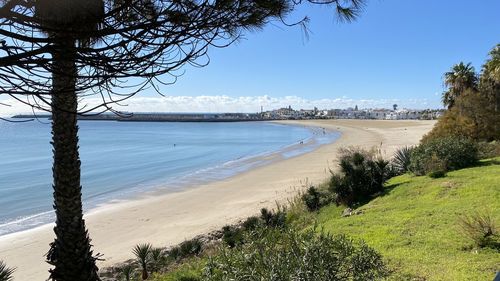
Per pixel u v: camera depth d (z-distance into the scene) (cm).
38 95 281
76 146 686
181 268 893
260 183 2684
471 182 1132
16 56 259
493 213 831
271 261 375
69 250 691
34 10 287
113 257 1323
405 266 621
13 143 7231
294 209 1452
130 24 290
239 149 5666
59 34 277
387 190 1272
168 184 2908
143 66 292
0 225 1866
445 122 2158
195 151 5466
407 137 6456
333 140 6669
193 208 2061
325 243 399
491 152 1631
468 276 562
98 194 2592
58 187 682
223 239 1114
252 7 313
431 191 1127
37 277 1230
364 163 1495
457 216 854
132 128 13600
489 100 2128
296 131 10919
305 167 3297
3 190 2806
